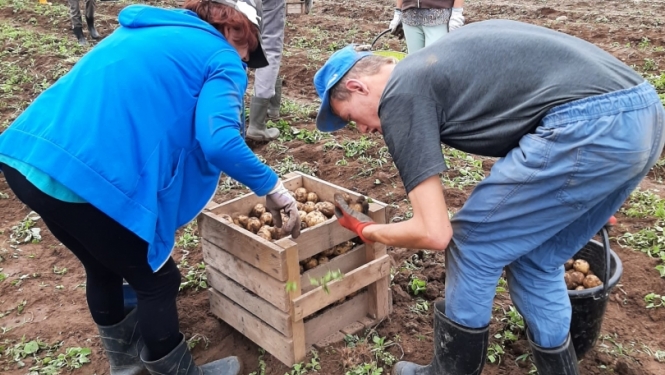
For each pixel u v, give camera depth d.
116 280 3.03
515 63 2.33
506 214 2.42
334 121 2.89
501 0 14.30
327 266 3.25
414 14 5.86
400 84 2.40
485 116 2.38
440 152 2.37
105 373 3.39
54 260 4.53
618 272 3.03
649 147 2.29
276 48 6.04
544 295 2.70
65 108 2.45
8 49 10.22
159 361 2.88
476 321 2.68
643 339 3.44
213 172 2.75
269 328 3.21
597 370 3.21
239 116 2.56
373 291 3.43
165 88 2.49
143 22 2.63
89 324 3.78
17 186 2.53
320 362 3.22
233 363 3.23
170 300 2.83
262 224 3.51
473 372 2.80
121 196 2.38
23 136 2.46
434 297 3.78
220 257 3.35
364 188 5.36
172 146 2.53
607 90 2.25
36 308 3.96
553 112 2.27
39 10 13.51
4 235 4.88
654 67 8.38
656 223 4.50
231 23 2.70
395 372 3.12
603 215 2.61
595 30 10.50
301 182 3.89
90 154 2.37
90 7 11.19
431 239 2.41
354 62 2.65
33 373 3.37
